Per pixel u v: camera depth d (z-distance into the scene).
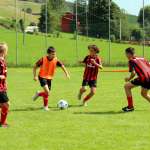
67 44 78.62
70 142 12.61
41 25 86.12
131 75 18.06
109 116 17.12
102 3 79.31
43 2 84.75
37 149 11.80
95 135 13.57
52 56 19.06
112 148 11.91
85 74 20.19
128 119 16.42
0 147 12.02
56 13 84.81
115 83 33.66
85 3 73.62
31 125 15.22
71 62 57.72
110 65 56.19
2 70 14.82
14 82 34.28
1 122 14.98
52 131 14.17
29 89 28.70
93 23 80.38
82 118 16.64
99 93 25.98
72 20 82.81
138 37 87.56
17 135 13.55
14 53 67.94
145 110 18.78
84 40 81.31
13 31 85.06
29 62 57.81
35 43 76.81
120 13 80.94
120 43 79.62
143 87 18.19
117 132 14.02
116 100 22.38
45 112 18.22
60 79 37.81
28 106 20.11
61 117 16.88
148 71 17.98
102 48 75.38
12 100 22.45
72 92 26.70
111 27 79.62
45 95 18.91
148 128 14.69
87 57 20.11
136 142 12.62
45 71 19.02
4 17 93.94
